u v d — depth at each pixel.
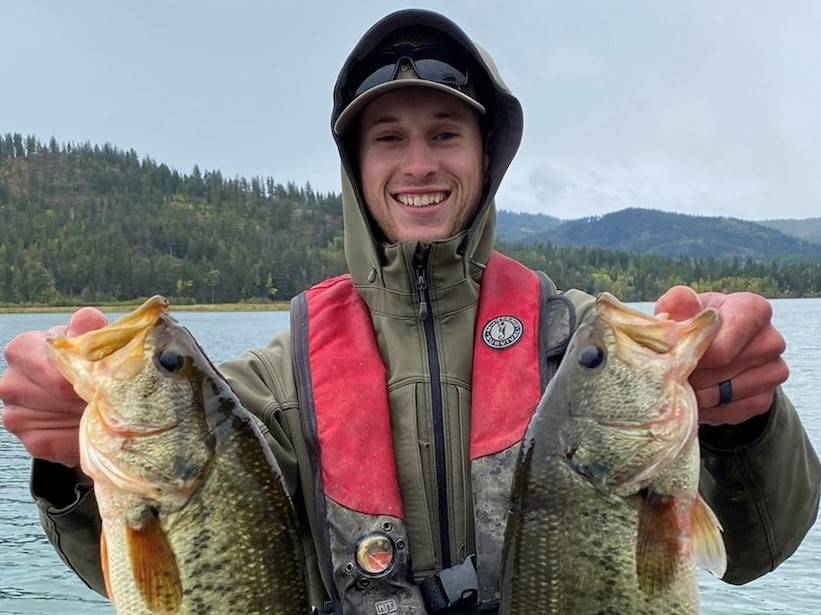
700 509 0.74
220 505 0.73
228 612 0.72
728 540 0.82
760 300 0.72
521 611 0.74
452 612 0.82
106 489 0.72
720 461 0.78
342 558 0.83
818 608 2.29
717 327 0.71
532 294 0.94
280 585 0.74
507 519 0.77
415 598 0.82
